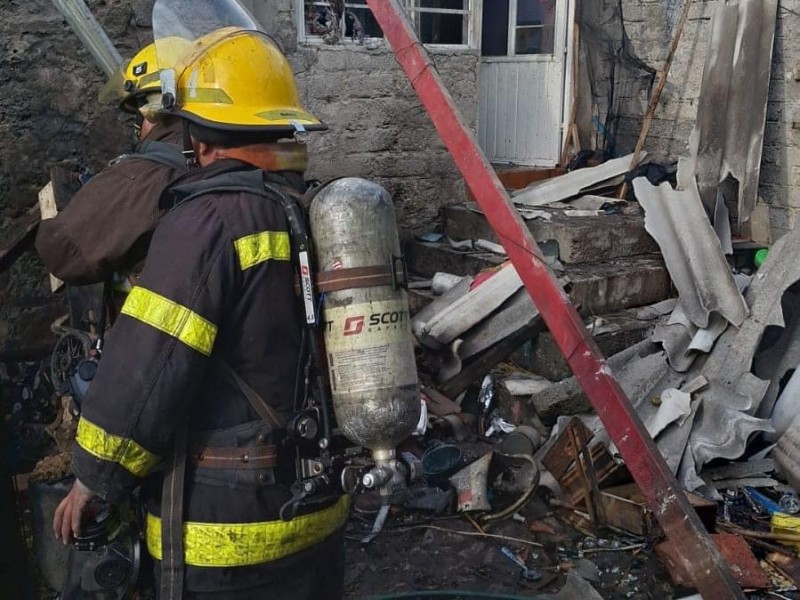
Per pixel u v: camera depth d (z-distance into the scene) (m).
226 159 1.85
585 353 2.33
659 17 6.77
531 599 2.95
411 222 5.80
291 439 1.77
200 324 1.61
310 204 1.82
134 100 2.17
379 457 1.78
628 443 2.25
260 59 1.96
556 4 7.02
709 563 2.14
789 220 6.02
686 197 5.25
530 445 4.00
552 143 7.25
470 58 5.90
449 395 4.43
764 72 5.83
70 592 2.36
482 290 4.66
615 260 5.23
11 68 3.88
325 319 1.78
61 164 4.07
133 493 1.92
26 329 4.07
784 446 3.93
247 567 1.75
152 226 1.96
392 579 3.22
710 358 4.44
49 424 3.67
